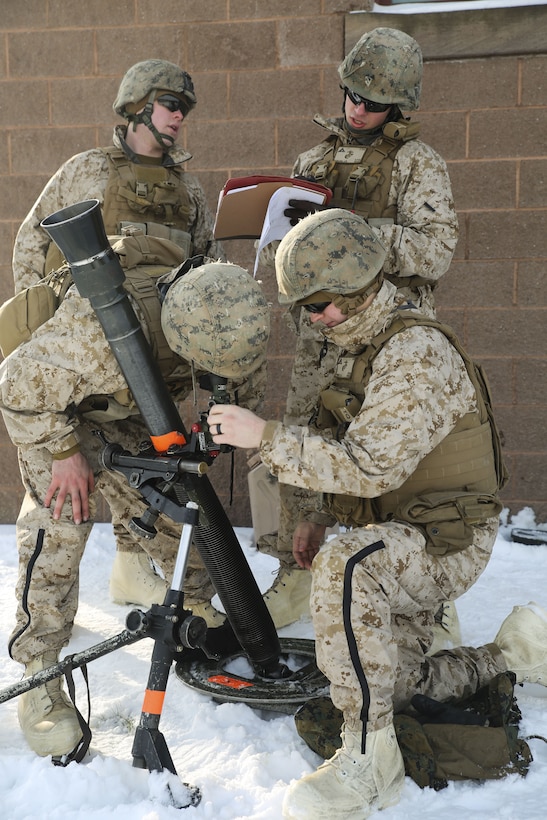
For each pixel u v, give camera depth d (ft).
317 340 11.35
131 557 11.96
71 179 11.27
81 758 7.99
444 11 13.97
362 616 7.36
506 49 13.87
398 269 10.45
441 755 7.83
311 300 7.48
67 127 15.12
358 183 10.82
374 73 10.65
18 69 15.08
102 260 7.68
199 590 10.52
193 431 7.89
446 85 14.14
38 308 8.38
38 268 11.47
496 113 14.07
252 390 9.98
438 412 7.51
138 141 11.38
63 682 9.78
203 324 7.70
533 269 14.26
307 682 9.26
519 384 14.49
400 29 14.11
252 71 14.60
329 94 14.47
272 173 14.78
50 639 8.78
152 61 11.29
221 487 15.19
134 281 8.50
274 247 10.75
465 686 8.76
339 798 7.15
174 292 7.94
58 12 14.88
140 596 11.91
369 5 14.19
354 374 7.73
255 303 7.92
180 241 11.28
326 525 9.55
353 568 7.41
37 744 8.18
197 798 7.45
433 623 8.77
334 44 14.34
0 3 14.96
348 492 7.45
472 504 7.79
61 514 8.71
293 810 7.13
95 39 14.87
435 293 14.56
